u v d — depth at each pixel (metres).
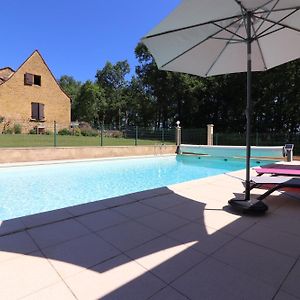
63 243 2.63
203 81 29.20
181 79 28.98
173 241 2.69
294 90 23.25
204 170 11.98
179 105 32.75
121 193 7.64
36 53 24.53
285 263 2.25
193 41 3.83
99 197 7.16
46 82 25.12
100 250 2.48
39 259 2.30
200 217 3.43
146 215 3.49
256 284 1.94
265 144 19.67
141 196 4.42
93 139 18.75
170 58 4.18
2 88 22.25
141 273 2.09
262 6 3.15
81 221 3.24
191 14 3.16
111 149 13.59
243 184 5.48
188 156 16.31
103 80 50.00
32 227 3.02
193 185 5.37
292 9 3.23
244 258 2.34
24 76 23.61
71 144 14.67
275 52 4.36
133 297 1.79
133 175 10.47
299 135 19.17
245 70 4.81
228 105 30.83
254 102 27.61
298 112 23.86
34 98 24.23
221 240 2.72
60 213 3.52
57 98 25.88
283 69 22.45
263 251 2.47
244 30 3.96
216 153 15.33
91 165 11.71
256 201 3.70
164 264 2.23
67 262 2.25
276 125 28.19
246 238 2.77
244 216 3.47
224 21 3.61
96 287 1.90
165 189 4.96
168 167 12.70
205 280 1.99
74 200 6.83
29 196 7.07
